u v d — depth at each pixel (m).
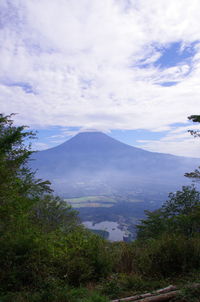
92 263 5.28
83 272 4.90
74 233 6.38
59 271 4.79
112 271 5.62
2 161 5.37
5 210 4.89
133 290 4.25
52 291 3.78
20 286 4.06
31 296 3.65
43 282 4.16
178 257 5.10
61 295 3.69
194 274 4.62
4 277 4.09
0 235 4.68
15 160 5.78
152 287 4.29
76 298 3.74
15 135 5.76
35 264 4.36
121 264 5.71
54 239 5.98
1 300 3.56
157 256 5.27
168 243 5.49
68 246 5.70
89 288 4.42
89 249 5.56
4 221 4.93
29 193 6.09
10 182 5.35
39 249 4.61
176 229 11.55
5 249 4.37
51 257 4.89
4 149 5.67
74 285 4.67
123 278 4.82
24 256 4.35
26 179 5.98
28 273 4.27
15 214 5.06
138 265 5.41
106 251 5.89
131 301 3.61
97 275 5.11
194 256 5.15
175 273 4.93
